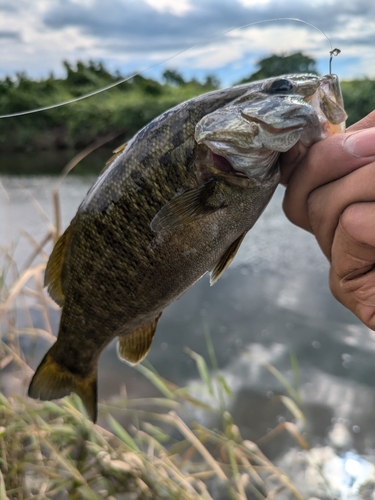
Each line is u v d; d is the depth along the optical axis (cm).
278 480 58
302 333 94
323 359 85
